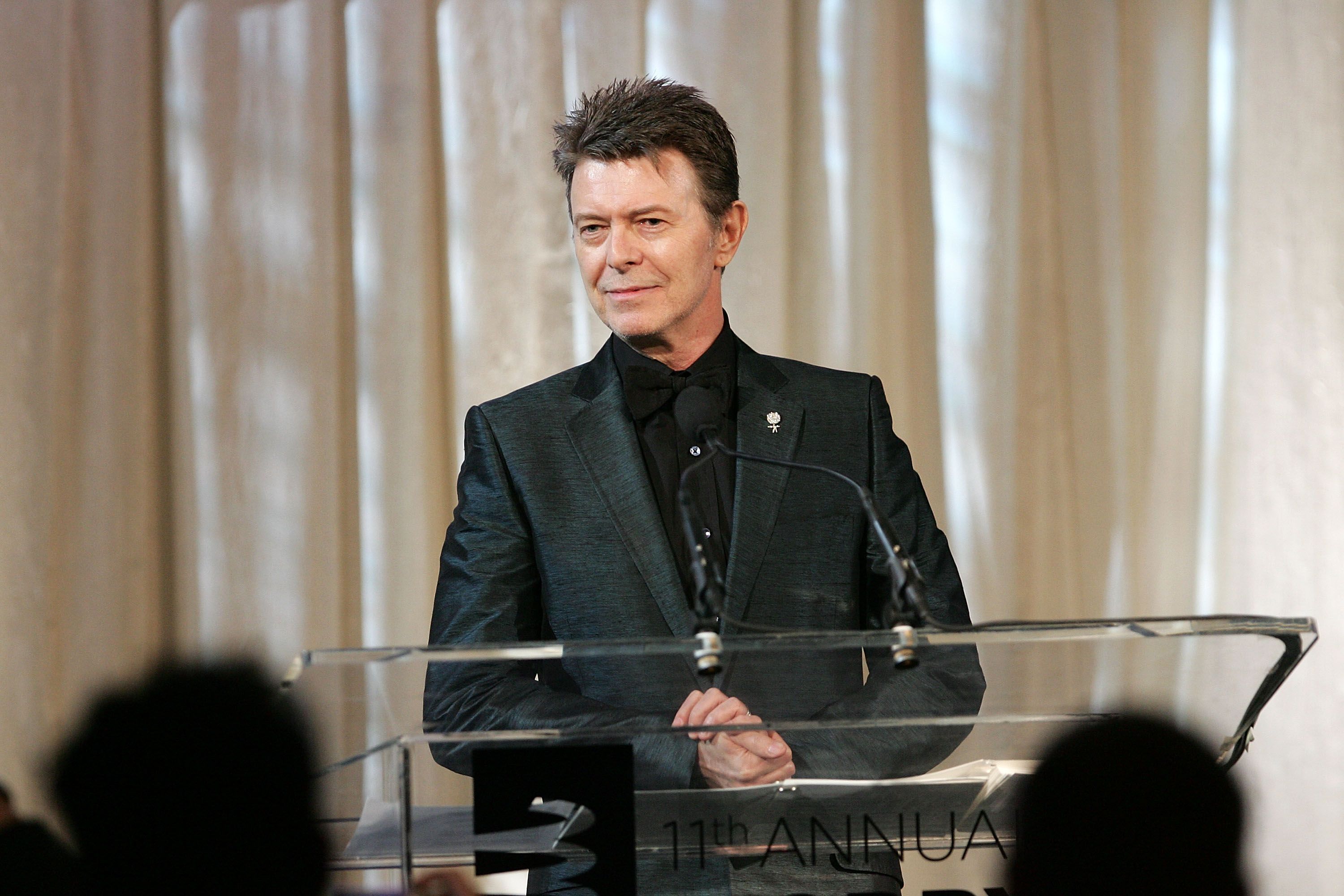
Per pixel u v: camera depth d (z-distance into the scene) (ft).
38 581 40.09
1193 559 43.37
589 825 16.65
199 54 41.34
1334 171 43.04
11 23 41.01
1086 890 16.78
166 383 41.42
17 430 40.37
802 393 25.31
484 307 41.93
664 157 23.85
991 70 43.01
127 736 15.69
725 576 23.30
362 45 42.14
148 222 41.19
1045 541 42.32
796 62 42.93
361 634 41.29
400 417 41.55
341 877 17.15
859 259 42.47
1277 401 43.04
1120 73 43.88
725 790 16.69
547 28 42.19
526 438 24.57
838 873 17.07
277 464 40.93
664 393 24.59
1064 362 42.73
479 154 42.14
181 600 40.81
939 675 16.53
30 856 16.19
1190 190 43.68
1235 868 16.66
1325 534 42.63
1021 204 42.63
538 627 24.08
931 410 42.63
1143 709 16.81
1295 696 42.27
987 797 17.03
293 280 41.16
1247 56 43.78
